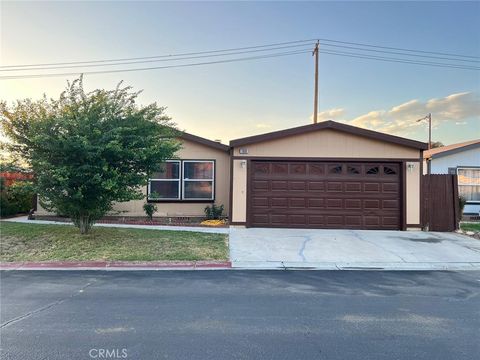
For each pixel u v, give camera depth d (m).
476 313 4.88
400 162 12.05
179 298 5.41
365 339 3.96
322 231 11.50
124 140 8.97
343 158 12.06
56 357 3.45
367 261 8.02
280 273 7.07
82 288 5.92
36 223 11.78
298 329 4.23
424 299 5.51
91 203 9.14
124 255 8.06
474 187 17.00
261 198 12.12
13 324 4.31
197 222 13.29
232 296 5.54
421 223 11.93
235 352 3.60
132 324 4.33
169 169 14.16
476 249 9.23
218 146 14.02
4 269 7.27
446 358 3.52
